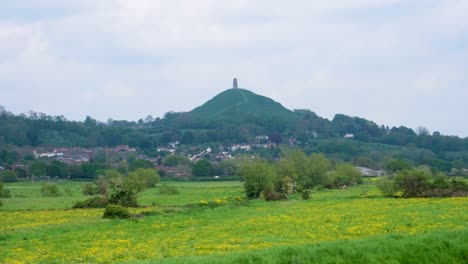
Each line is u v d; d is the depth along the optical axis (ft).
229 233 141.79
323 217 176.24
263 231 143.23
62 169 590.14
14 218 210.79
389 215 174.09
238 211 224.74
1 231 163.63
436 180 279.90
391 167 456.45
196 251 107.04
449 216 163.32
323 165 401.29
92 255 109.91
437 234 88.48
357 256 77.15
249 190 327.06
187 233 146.51
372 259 75.25
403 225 142.00
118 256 104.99
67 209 254.68
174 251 108.68
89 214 223.71
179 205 261.24
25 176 593.42
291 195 332.80
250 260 75.66
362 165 627.46
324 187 401.29
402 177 283.79
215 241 124.77
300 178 388.37
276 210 221.05
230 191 386.73
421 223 145.69
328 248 81.35
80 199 327.06
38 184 520.01
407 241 83.82
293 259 75.87
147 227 168.35
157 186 459.32
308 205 244.01
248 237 129.90
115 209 205.05
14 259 108.58
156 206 259.39
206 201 275.18
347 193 330.34
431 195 272.31
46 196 367.04
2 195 351.46
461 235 86.53
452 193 269.44
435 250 78.69
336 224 153.07
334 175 410.31
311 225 153.28
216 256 82.38
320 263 74.54
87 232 158.10
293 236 128.88
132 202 263.08
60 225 179.01
